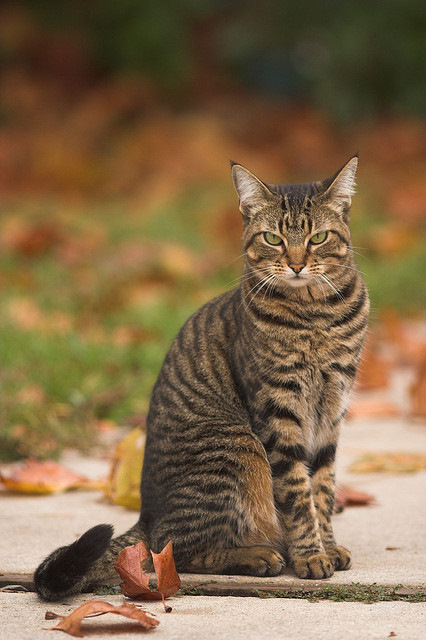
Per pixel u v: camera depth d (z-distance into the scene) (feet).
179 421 20.79
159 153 80.43
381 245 57.88
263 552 19.45
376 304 47.98
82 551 17.01
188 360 21.54
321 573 18.71
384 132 85.56
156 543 19.56
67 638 14.92
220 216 62.64
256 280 21.80
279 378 20.43
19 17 97.40
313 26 94.38
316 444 21.39
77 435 29.94
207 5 97.25
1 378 32.83
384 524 22.22
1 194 75.05
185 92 92.89
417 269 53.67
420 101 89.40
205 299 45.60
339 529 21.95
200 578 18.99
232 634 14.98
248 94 93.97
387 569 18.94
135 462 23.99
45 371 33.78
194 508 19.76
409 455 27.99
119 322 42.42
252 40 94.12
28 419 30.12
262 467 20.27
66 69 94.48
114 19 94.73
